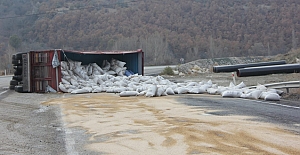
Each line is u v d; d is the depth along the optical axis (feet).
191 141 24.26
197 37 321.73
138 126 30.37
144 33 313.32
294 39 281.74
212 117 33.78
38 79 65.82
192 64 171.12
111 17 348.38
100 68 77.87
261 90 51.44
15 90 68.13
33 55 66.18
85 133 28.37
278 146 22.52
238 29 343.67
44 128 30.83
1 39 292.20
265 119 32.27
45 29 313.94
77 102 49.52
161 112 38.17
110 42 282.15
